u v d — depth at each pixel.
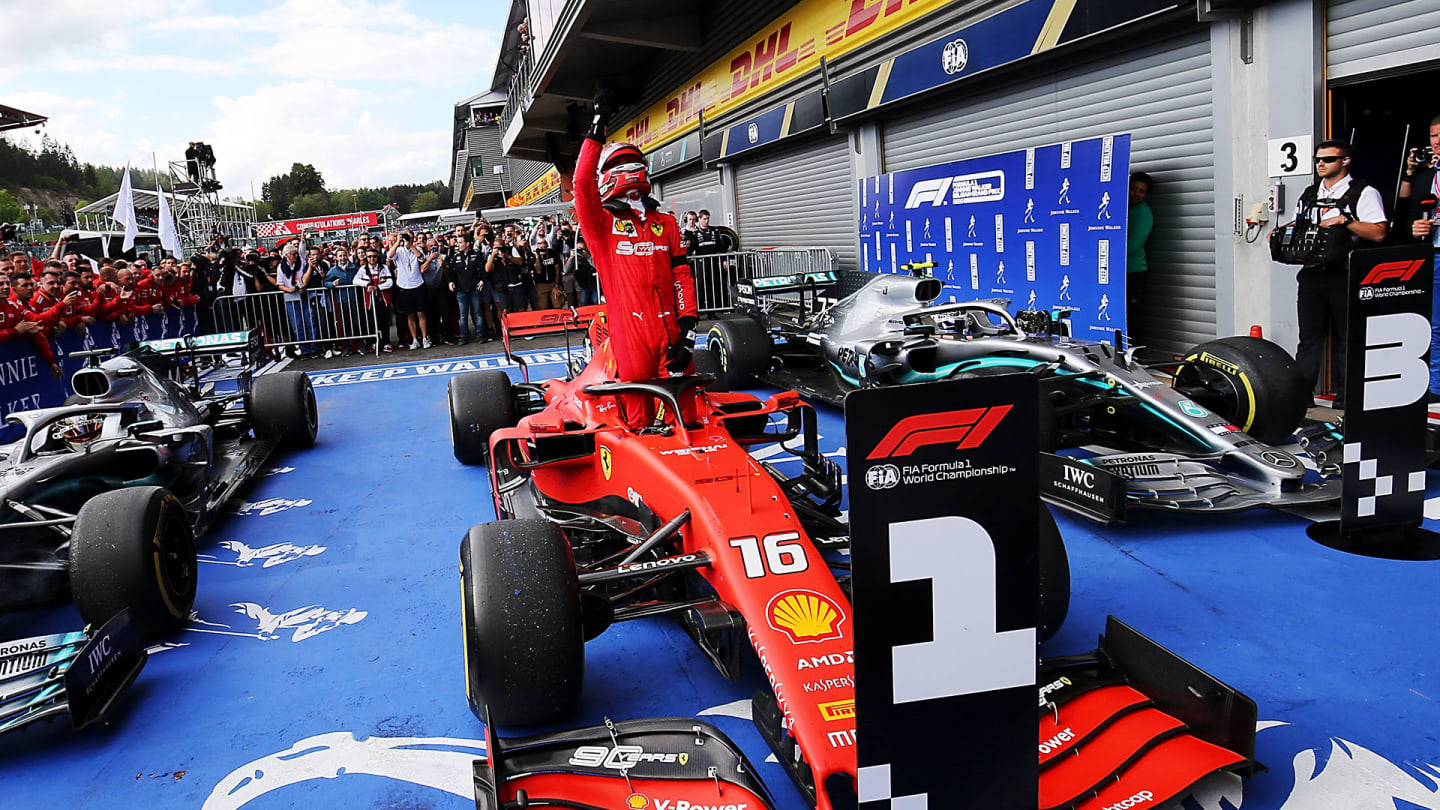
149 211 29.94
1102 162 7.64
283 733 3.23
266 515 5.87
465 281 13.48
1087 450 5.68
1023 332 5.98
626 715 3.21
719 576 3.04
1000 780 2.13
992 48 8.88
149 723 3.35
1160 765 2.46
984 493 1.99
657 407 4.09
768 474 3.48
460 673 3.61
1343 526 4.29
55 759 3.15
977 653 2.05
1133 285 7.72
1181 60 7.21
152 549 3.82
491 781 2.26
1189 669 2.60
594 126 3.96
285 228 41.44
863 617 1.97
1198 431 5.01
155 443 5.00
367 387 10.64
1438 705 2.96
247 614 4.29
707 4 16.62
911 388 1.89
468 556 3.03
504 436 4.39
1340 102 6.15
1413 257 4.04
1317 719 2.93
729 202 17.53
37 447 4.64
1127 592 3.96
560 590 2.94
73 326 8.89
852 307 7.48
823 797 2.21
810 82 13.05
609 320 4.16
